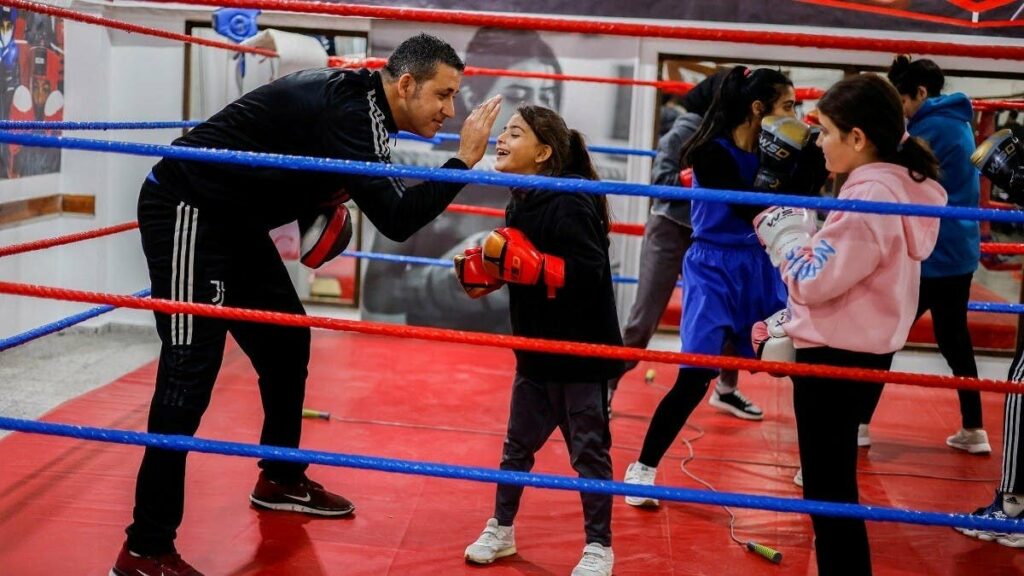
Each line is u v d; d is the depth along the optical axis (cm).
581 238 240
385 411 412
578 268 238
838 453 207
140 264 543
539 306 249
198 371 237
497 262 237
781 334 220
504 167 251
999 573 279
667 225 374
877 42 183
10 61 454
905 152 200
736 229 308
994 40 506
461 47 539
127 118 542
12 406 389
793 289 201
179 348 236
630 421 418
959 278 365
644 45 534
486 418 409
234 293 256
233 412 393
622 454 371
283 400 280
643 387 479
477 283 255
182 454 237
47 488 302
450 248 552
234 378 444
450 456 358
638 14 526
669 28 187
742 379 501
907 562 285
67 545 264
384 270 555
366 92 232
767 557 280
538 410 260
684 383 312
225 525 284
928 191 200
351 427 387
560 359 249
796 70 562
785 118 229
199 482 315
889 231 194
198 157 193
